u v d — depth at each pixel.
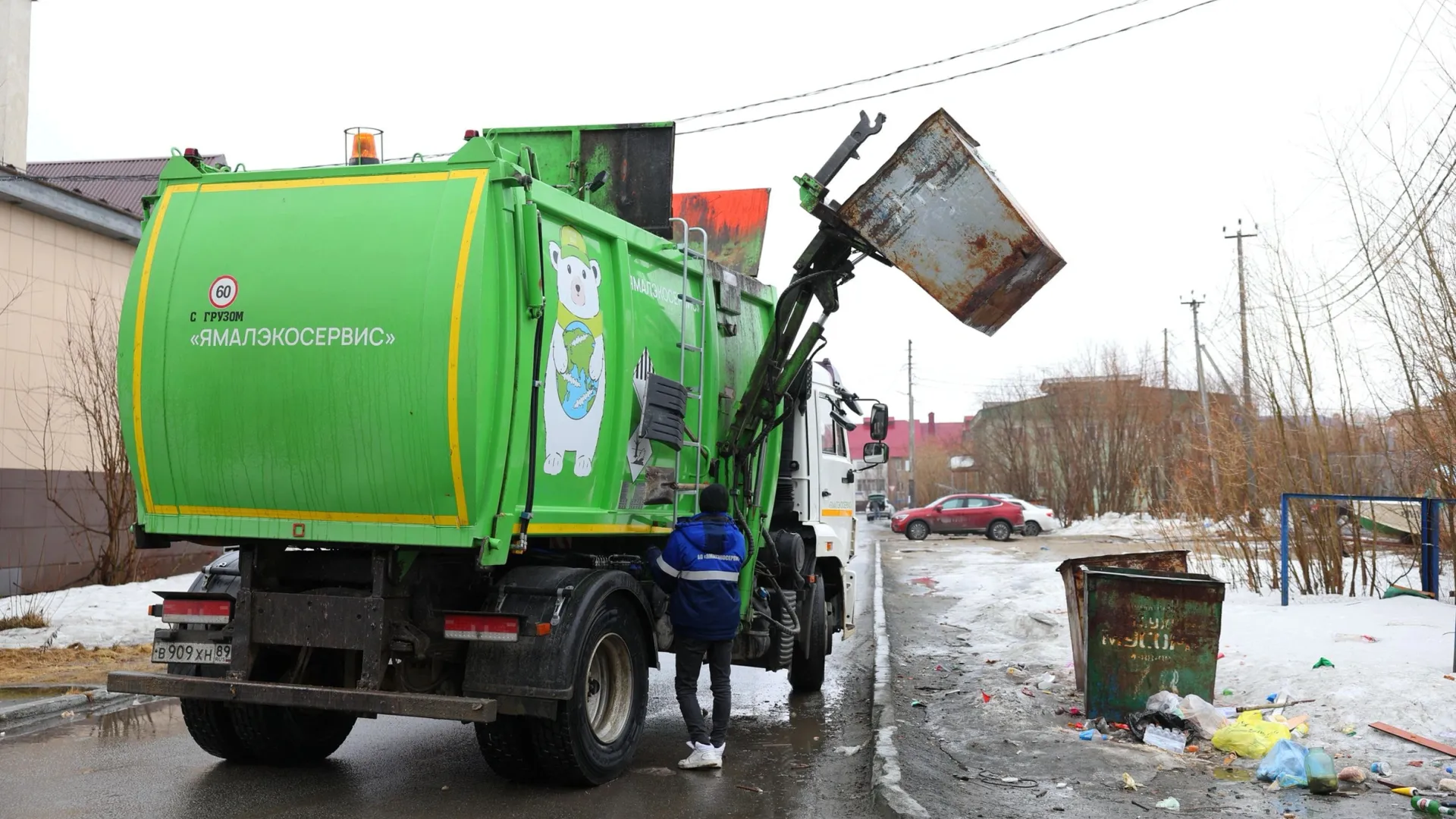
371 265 5.73
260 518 5.95
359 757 7.20
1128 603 7.41
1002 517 37.47
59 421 14.38
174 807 5.86
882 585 19.59
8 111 16.19
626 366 6.87
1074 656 8.66
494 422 5.65
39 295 14.05
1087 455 46.06
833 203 7.70
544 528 6.07
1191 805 5.75
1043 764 6.60
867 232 7.57
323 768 6.86
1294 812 5.57
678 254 7.71
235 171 6.22
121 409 6.10
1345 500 12.87
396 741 7.74
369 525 5.76
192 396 5.96
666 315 7.53
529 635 5.95
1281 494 12.87
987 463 59.25
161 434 6.03
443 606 6.24
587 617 6.12
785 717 8.93
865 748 7.61
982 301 7.50
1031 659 10.50
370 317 5.67
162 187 6.29
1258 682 7.98
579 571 6.30
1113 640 7.43
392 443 5.62
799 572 9.40
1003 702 8.52
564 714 6.08
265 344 5.84
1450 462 11.35
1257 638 9.45
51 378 14.23
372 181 5.93
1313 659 8.33
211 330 5.94
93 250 14.95
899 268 7.59
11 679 9.26
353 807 5.93
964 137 7.58
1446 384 11.02
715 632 6.91
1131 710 7.40
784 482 9.78
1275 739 6.70
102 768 6.75
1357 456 13.14
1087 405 46.34
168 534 6.15
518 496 5.84
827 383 11.44
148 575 15.59
